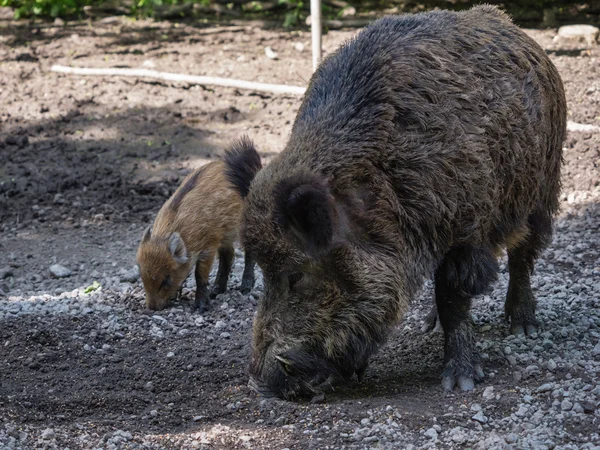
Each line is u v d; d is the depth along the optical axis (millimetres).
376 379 5859
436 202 5039
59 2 19438
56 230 9641
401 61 5160
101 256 8938
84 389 5801
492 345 6219
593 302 6984
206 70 14625
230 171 5164
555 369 5633
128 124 12609
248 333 6867
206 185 7637
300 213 4523
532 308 6516
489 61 5480
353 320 4934
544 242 6402
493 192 5332
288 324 4902
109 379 5984
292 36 17031
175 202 7609
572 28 15227
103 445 4816
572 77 12938
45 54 16172
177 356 6387
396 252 4984
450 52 5336
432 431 4801
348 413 5141
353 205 4875
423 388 5605
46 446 4754
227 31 17703
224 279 7895
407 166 4992
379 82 5074
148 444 4848
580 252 8188
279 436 4922
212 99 13461
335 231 4715
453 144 5086
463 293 5480
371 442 4758
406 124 5047
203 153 11445
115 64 15219
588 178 9664
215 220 7570
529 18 16984
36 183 10773
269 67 14688
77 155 11523
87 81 14477
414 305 7359
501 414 5047
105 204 10250
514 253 6422
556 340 6281
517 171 5555
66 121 12789
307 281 4855
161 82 14289
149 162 11297
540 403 5105
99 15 19594
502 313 7008
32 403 5531
